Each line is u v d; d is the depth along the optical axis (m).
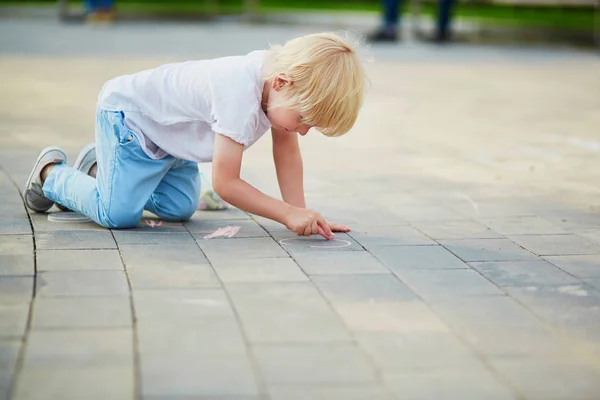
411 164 5.39
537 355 2.49
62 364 2.33
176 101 3.54
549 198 4.49
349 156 5.63
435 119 7.30
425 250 3.45
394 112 7.63
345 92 3.27
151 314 2.68
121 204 3.57
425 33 14.80
